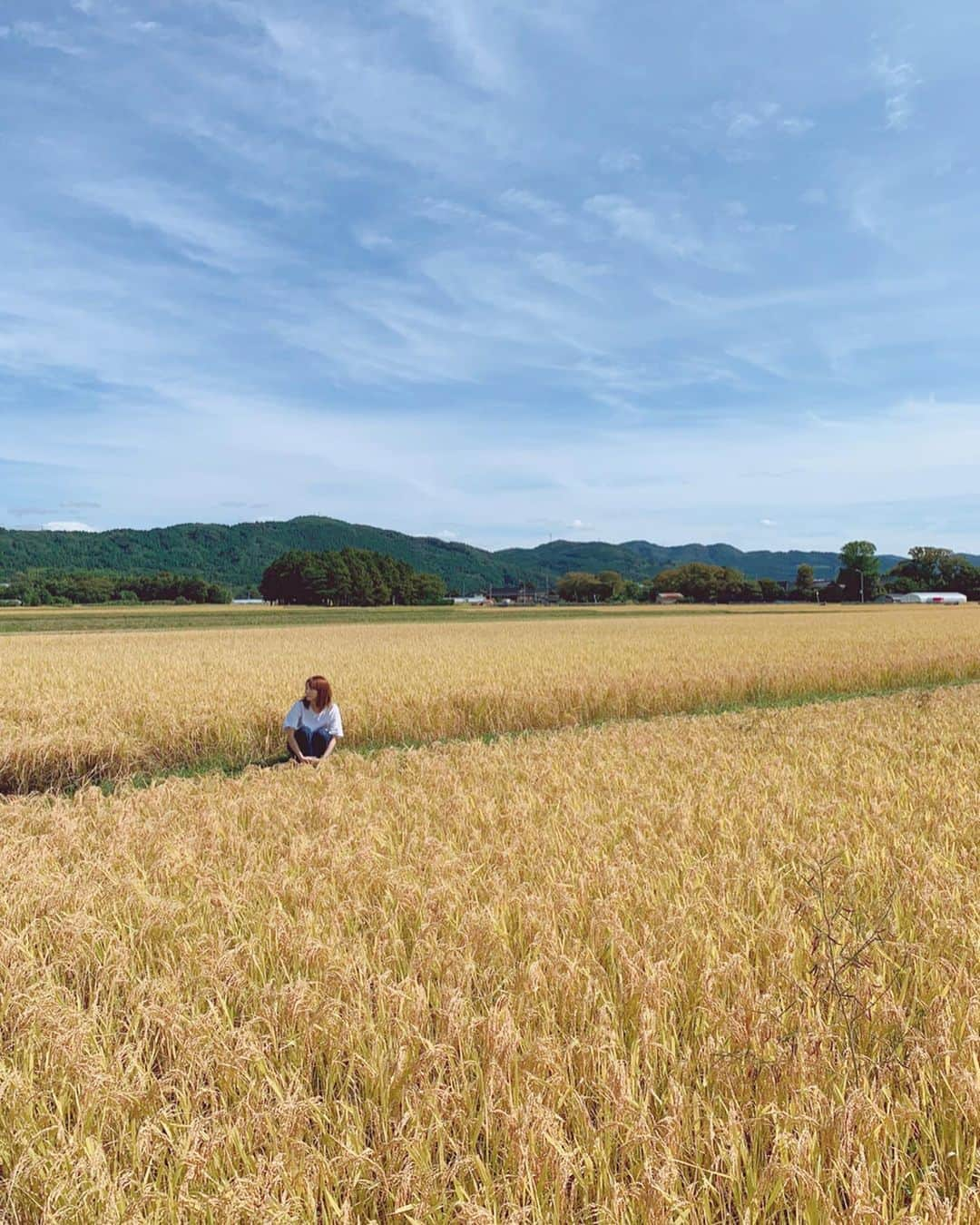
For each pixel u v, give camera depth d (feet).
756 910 16.39
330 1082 11.23
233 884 17.69
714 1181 9.41
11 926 15.88
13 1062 11.73
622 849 19.62
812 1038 11.21
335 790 26.91
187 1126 10.10
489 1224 8.18
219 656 81.92
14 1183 9.48
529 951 14.24
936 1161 9.54
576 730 43.27
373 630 155.22
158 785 29.30
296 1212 8.97
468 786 27.35
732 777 28.04
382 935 15.23
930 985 13.11
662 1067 11.17
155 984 13.24
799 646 86.48
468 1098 10.54
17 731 41.34
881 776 27.53
